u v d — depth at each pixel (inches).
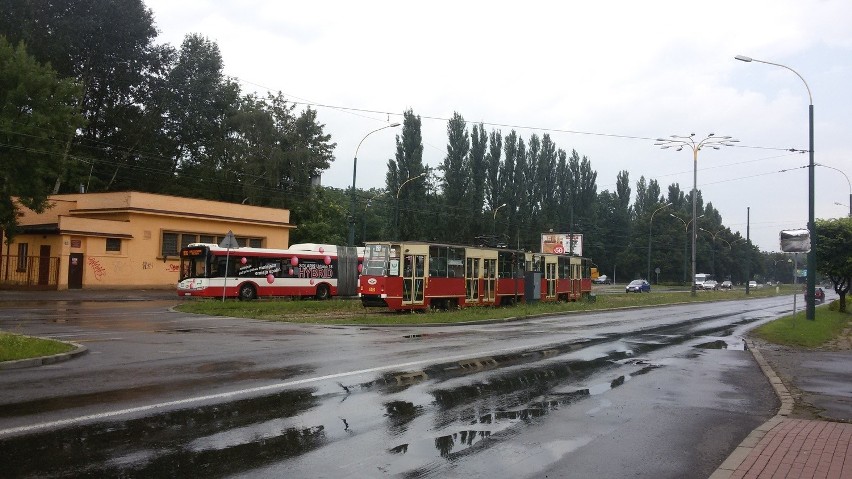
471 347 636.1
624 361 561.0
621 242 3959.2
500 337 747.4
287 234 2126.0
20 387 390.6
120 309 1118.4
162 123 2476.6
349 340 688.4
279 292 1449.3
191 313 1066.1
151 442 272.4
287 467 243.3
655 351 645.9
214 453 259.1
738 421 336.8
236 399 363.6
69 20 2030.0
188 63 2503.7
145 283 1717.5
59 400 353.1
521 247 2891.2
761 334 839.7
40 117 1533.0
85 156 2244.1
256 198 2474.2
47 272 1568.7
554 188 3196.4
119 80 2299.5
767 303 2015.3
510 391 406.0
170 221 1780.3
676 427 320.2
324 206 2694.4
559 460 260.7
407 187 2464.3
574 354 598.2
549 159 3174.2
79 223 1563.7
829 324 1062.4
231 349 592.7
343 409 344.5
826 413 355.9
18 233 1603.1
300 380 428.8
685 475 244.1
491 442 285.3
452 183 2618.1
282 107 2610.7
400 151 2479.1
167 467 239.9
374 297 1122.7
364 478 233.0
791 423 327.6
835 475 239.0
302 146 2561.5
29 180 1551.4
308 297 1510.8
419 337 733.9
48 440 272.4
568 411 351.3
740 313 1397.6
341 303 1290.6
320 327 855.1
